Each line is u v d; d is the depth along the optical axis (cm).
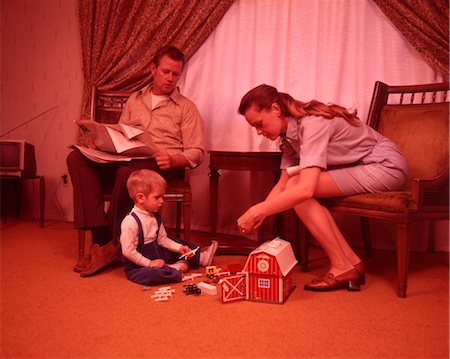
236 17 322
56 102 386
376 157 209
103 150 236
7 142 339
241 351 135
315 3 301
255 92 202
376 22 294
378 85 267
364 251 289
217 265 242
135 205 218
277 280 177
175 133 276
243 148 324
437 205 195
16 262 240
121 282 205
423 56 276
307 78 306
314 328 153
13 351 133
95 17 349
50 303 175
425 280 217
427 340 144
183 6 324
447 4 269
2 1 396
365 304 179
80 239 239
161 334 146
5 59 399
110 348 136
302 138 197
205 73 332
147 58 331
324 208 204
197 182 340
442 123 238
